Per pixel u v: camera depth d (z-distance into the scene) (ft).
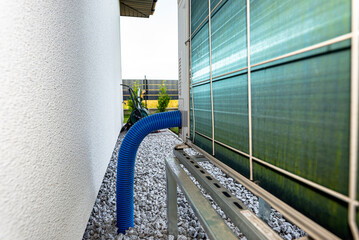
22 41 1.81
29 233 1.83
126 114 42.80
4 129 1.54
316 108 1.37
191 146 4.52
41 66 2.15
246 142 2.35
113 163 11.04
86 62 4.38
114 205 6.63
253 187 2.21
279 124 1.77
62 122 2.72
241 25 2.28
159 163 11.14
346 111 1.16
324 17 1.27
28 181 1.84
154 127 4.94
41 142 2.10
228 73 2.68
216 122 3.19
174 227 4.99
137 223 5.62
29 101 1.90
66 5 3.05
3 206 1.50
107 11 9.08
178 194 7.52
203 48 3.60
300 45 1.48
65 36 2.96
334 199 1.27
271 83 1.84
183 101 5.18
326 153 1.32
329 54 1.24
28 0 1.92
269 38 1.82
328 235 1.33
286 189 1.75
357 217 1.12
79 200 3.42
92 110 4.89
